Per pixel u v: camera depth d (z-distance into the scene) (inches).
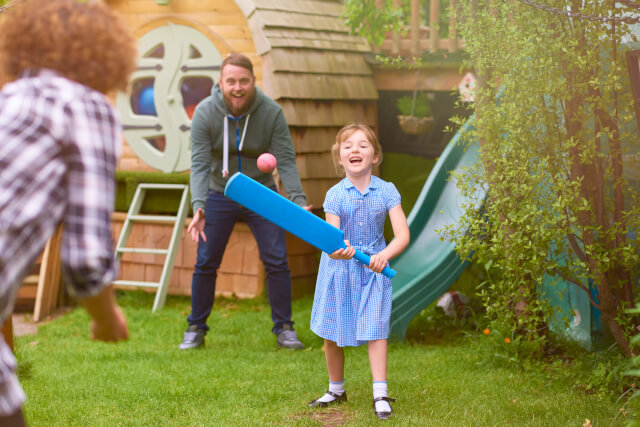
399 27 251.9
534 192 144.5
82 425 124.6
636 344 141.1
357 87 266.2
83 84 63.2
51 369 166.6
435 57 249.1
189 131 268.4
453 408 130.3
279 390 145.6
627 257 137.3
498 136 149.7
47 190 57.0
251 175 195.0
